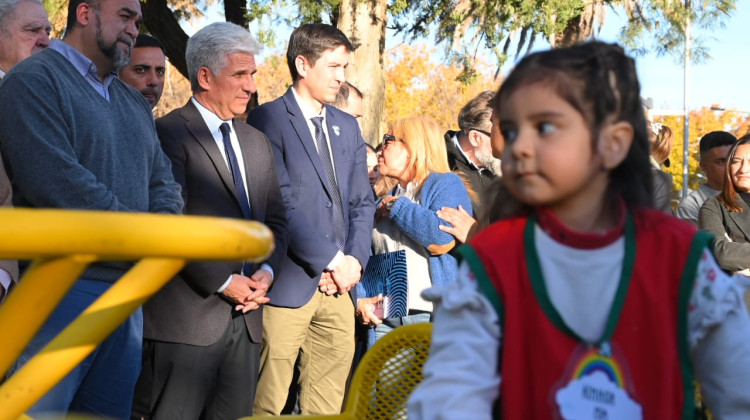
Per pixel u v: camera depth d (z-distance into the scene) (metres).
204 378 3.93
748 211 5.30
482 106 4.88
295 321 4.46
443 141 4.77
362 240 4.64
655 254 1.39
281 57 35.81
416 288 4.61
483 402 1.34
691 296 1.38
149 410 3.93
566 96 1.35
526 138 1.37
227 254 0.94
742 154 5.27
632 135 1.41
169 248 0.91
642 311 1.37
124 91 3.71
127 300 1.09
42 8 4.33
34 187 3.17
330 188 4.63
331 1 9.88
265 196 4.18
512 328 1.35
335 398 4.71
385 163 4.79
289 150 4.57
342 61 4.70
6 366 0.97
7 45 4.20
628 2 12.12
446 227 4.46
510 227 1.42
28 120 3.19
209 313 3.90
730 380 1.40
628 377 1.36
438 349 1.37
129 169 3.52
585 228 1.42
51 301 0.93
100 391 3.47
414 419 1.35
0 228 0.83
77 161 3.25
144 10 13.08
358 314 4.78
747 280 1.44
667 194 2.84
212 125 4.11
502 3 10.97
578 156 1.36
